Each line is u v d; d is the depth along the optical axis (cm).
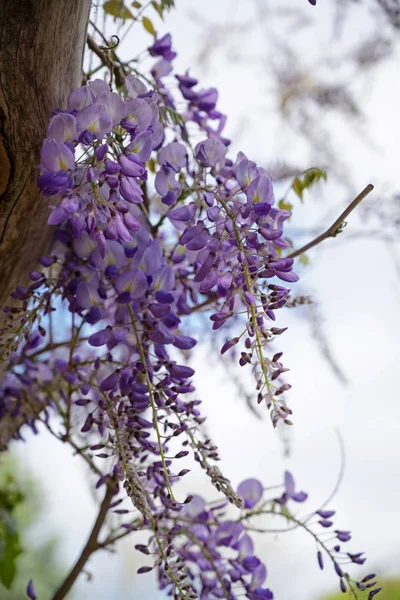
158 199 105
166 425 83
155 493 87
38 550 287
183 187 94
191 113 102
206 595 95
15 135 87
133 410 84
